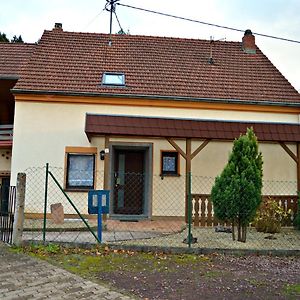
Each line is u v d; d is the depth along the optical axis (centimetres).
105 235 1008
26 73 1402
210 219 1190
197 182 1389
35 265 703
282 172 1434
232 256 832
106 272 678
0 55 1630
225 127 1281
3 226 897
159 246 848
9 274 647
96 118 1234
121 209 1416
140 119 1255
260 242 962
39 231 1059
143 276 661
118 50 1631
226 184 971
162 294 569
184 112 1412
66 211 1312
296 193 1356
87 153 1342
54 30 1686
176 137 1241
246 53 1742
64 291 569
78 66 1494
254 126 1305
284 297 567
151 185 1368
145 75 1502
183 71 1561
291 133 1315
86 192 1323
